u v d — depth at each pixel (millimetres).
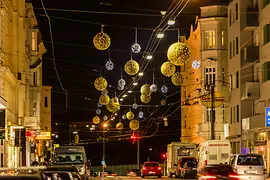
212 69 67750
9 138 41031
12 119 45500
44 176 11688
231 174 29359
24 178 10742
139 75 43562
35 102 61750
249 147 54844
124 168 100250
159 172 58875
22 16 50594
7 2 43156
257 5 55250
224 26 67750
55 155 38031
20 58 50125
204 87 62656
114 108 45344
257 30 55094
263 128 49281
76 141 93375
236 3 59656
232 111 61250
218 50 67500
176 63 27625
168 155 62781
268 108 47406
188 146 59594
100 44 27094
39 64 62625
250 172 33906
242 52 56344
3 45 40594
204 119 68375
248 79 57031
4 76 40406
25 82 52688
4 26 41469
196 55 71312
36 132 52562
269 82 51000
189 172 53438
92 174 69000
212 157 45375
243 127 54938
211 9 68188
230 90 61844
